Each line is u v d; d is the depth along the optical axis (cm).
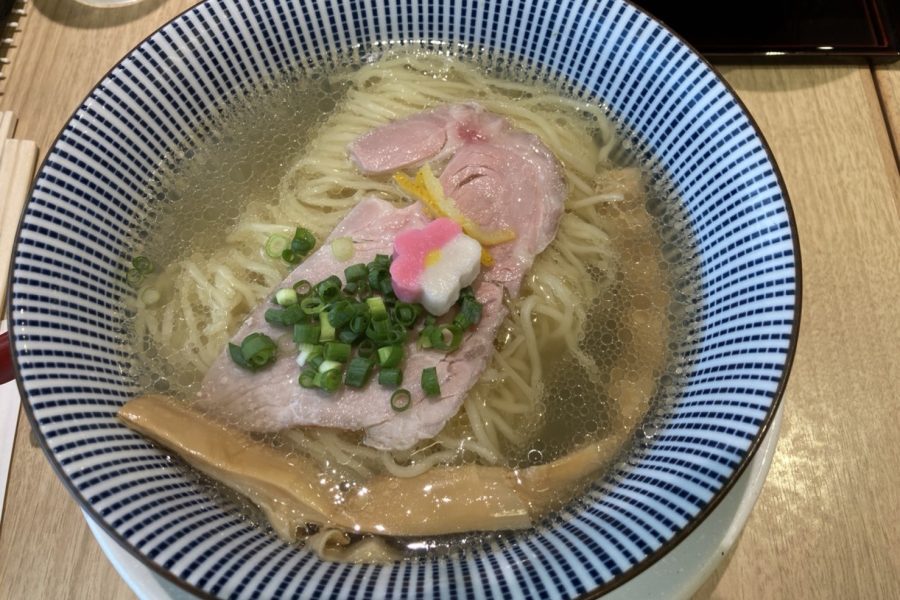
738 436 16
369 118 23
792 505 19
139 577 17
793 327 16
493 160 21
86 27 27
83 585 19
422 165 22
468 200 21
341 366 18
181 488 17
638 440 18
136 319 20
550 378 20
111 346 19
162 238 21
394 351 18
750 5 26
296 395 19
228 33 22
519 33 23
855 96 25
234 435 18
